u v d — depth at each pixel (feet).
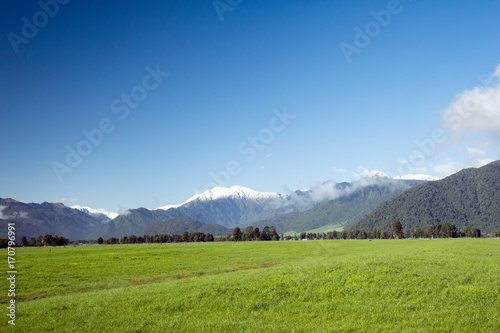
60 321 61.62
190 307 68.13
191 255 225.76
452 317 56.59
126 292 83.76
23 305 78.84
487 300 63.93
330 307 64.90
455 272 86.84
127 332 54.90
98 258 207.10
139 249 297.74
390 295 69.46
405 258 113.91
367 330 53.31
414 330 52.60
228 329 55.16
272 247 315.99
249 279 88.12
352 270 91.35
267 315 62.39
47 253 258.57
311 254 230.68
